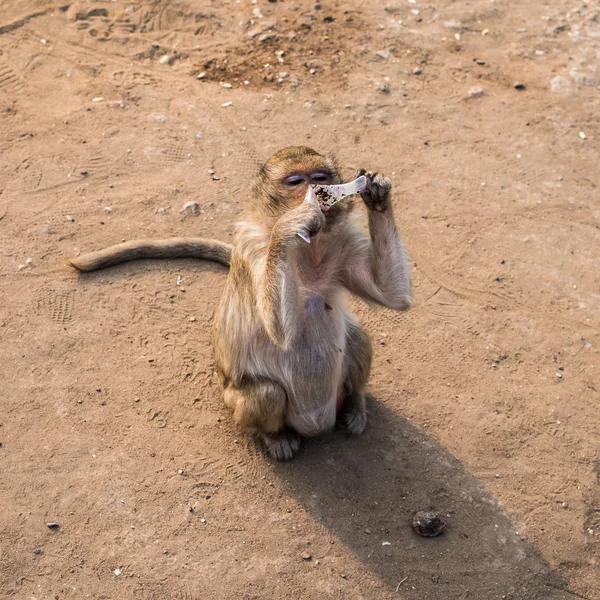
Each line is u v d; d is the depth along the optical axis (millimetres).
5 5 3695
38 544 2508
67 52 3555
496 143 3379
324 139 3340
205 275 2979
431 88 3541
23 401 2705
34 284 2922
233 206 3143
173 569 2492
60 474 2600
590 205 3221
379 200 2439
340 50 3643
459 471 2664
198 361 2811
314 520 2570
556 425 2748
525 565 2543
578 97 3543
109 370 2775
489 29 3779
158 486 2594
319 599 2477
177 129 3340
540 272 3043
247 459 2650
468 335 2902
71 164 3211
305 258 2506
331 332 2576
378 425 2729
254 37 3668
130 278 2957
